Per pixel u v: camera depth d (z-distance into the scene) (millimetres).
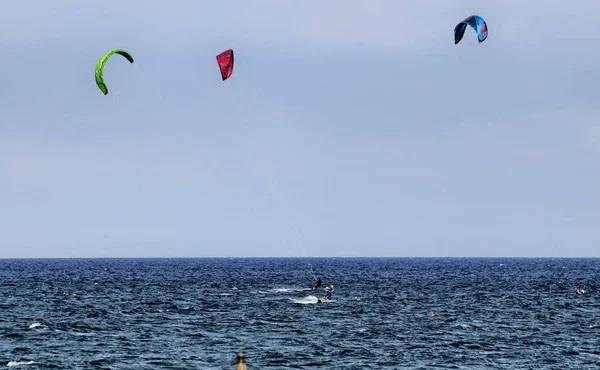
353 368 187875
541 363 196125
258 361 195875
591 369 189375
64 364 191125
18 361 194625
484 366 191750
